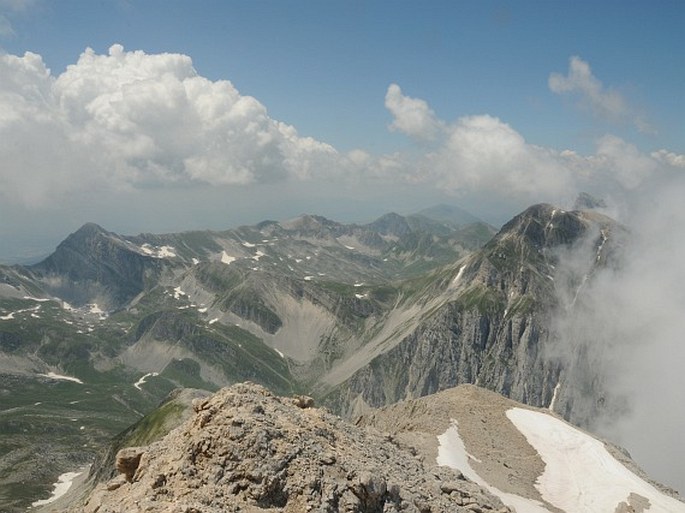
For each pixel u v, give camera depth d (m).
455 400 119.19
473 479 83.19
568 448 103.62
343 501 38.19
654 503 85.75
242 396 45.91
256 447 39.09
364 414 133.00
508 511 53.03
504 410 116.69
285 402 53.97
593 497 86.88
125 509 35.03
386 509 41.03
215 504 35.19
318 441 44.06
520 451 99.50
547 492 86.75
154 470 39.97
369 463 46.25
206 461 38.97
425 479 52.31
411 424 109.44
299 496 37.25
